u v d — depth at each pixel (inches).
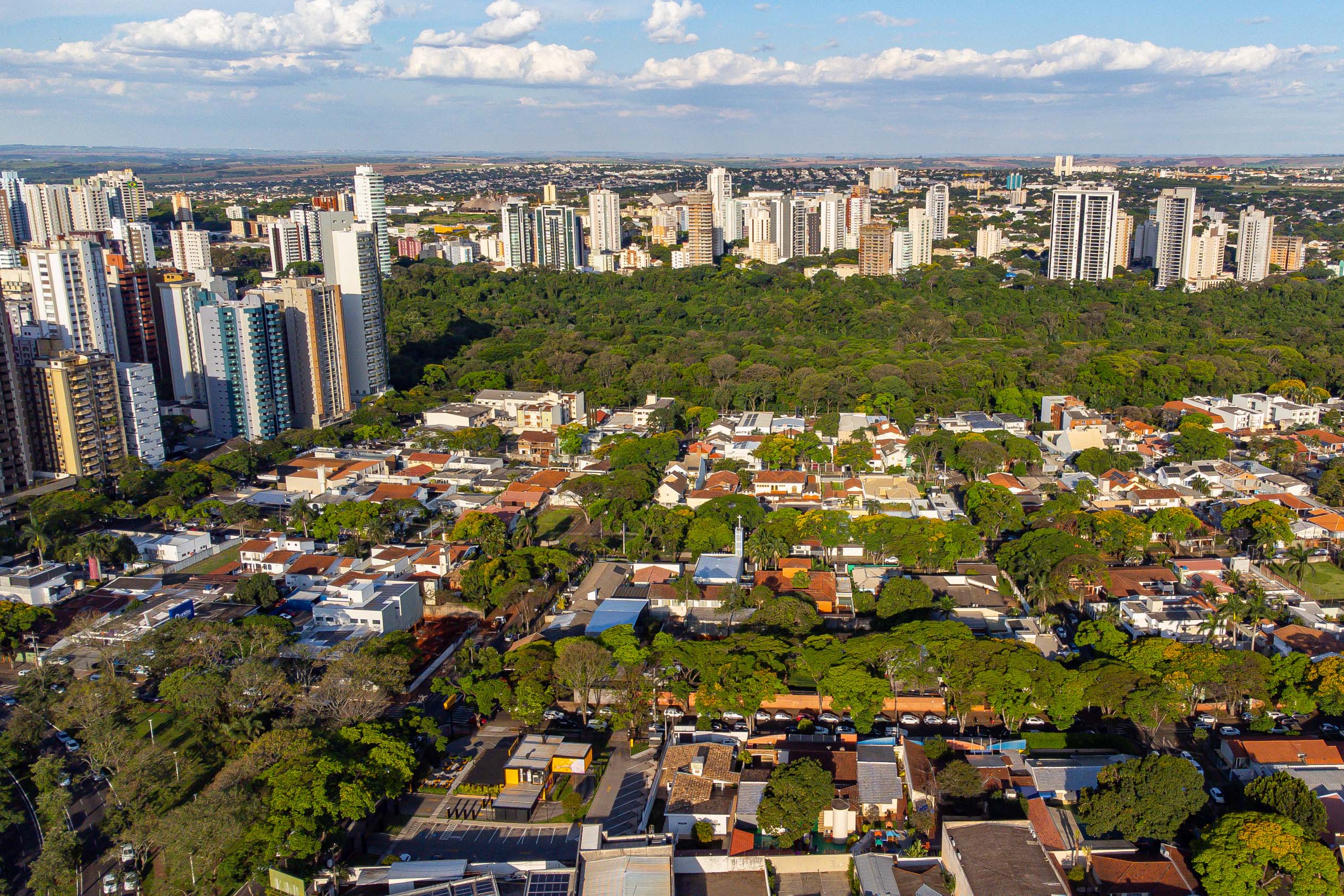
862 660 7022.6
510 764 6299.2
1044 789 6008.9
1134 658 7130.9
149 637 7662.4
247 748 6378.0
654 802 6087.6
